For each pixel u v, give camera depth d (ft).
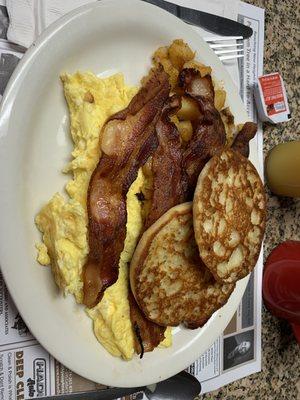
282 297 3.17
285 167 3.15
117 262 2.12
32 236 2.03
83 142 2.07
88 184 2.06
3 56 2.08
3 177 1.88
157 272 2.25
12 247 1.93
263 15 3.16
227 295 2.62
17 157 1.93
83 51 2.14
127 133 2.10
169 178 2.25
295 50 3.46
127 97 2.25
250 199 2.53
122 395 2.56
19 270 1.96
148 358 2.47
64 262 2.01
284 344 3.46
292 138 3.45
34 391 2.27
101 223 2.04
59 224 2.02
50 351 2.10
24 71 1.90
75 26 2.04
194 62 2.51
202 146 2.34
